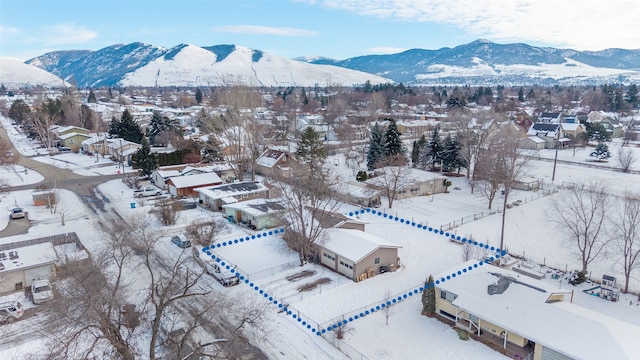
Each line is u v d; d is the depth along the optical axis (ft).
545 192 172.76
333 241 114.93
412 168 206.18
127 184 196.75
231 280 101.65
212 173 192.03
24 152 276.00
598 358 65.36
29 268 100.12
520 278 92.53
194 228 128.67
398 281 106.01
